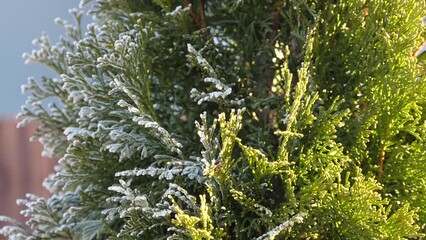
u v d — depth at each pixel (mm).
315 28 732
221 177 701
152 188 775
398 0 737
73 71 805
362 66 753
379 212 687
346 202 691
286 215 694
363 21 753
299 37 770
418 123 781
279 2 809
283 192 753
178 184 745
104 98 798
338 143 733
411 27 742
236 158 793
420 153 749
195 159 763
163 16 826
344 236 709
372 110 727
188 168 720
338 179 706
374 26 744
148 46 836
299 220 666
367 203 682
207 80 731
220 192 734
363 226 688
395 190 764
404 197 757
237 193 692
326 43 764
